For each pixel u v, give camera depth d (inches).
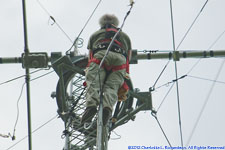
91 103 523.2
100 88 508.1
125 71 550.6
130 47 576.4
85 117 524.7
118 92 553.9
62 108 687.1
